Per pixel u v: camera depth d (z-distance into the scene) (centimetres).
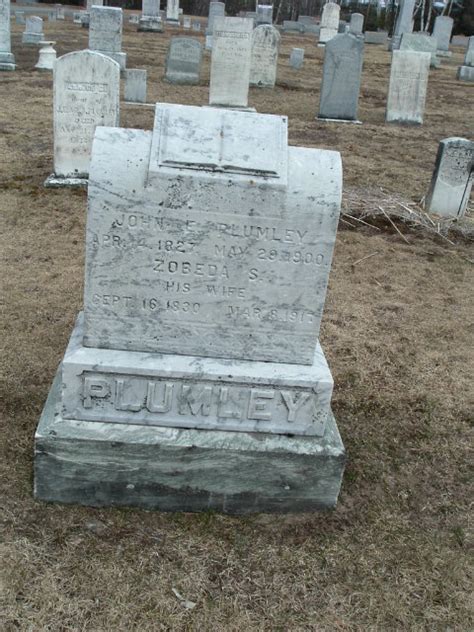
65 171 892
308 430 363
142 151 328
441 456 439
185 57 1703
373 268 736
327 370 362
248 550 344
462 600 328
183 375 346
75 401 350
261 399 355
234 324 354
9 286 607
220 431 359
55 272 646
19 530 340
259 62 1761
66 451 346
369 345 569
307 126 1405
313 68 2227
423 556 353
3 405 438
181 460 350
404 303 660
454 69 2516
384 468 421
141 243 335
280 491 364
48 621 296
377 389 509
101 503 361
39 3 4650
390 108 1504
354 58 1438
